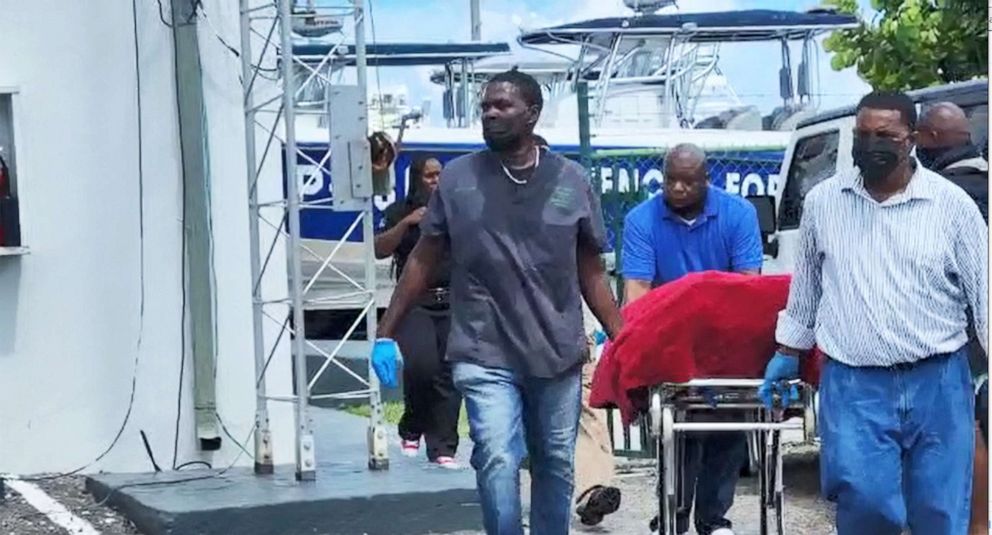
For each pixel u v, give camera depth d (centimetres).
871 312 510
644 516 804
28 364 856
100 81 862
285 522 738
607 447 766
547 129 1844
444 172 565
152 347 870
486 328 554
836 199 521
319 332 1460
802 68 2059
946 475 513
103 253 865
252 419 888
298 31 909
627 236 695
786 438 1017
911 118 507
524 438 571
